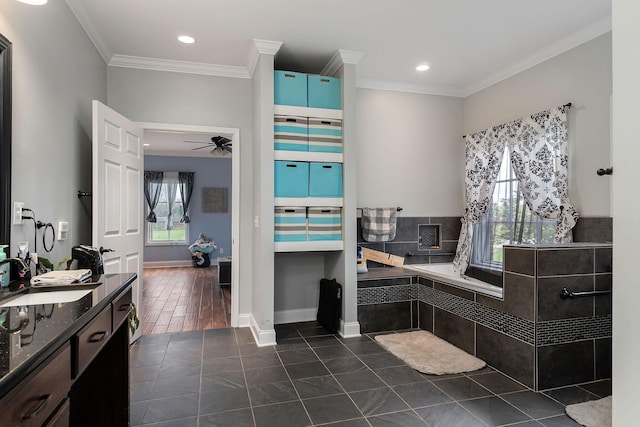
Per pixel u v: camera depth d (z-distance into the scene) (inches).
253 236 147.6
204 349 123.6
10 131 68.2
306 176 134.3
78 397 70.9
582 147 121.4
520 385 97.3
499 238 156.5
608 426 77.0
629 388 39.8
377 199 166.1
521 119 140.6
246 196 150.0
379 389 94.9
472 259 168.9
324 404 87.3
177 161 342.3
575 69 123.8
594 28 115.7
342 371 105.9
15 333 37.8
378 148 166.1
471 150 167.5
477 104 169.0
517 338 100.2
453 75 158.1
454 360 112.9
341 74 138.6
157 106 141.1
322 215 136.2
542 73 136.2
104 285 65.2
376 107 165.9
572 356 97.7
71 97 101.0
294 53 136.5
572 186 124.8
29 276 71.8
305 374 103.9
